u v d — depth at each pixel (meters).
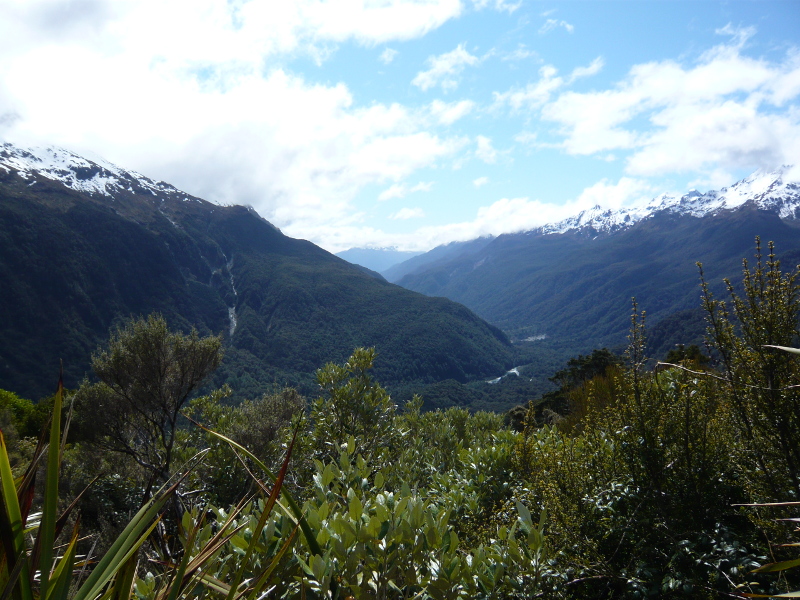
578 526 2.44
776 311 2.07
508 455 4.11
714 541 2.12
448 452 6.38
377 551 1.59
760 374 2.08
